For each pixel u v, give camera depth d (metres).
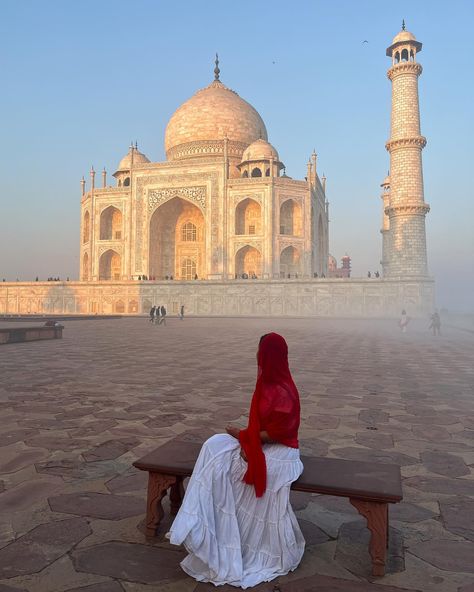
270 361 3.64
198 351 18.66
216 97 77.56
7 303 65.62
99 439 6.63
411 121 50.28
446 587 3.31
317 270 74.81
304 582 3.36
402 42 50.12
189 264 73.38
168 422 7.55
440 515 4.43
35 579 3.34
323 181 84.81
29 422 7.49
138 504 4.59
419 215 50.69
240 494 3.61
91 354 17.28
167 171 68.06
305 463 4.06
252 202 67.31
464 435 7.03
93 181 71.25
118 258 71.81
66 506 4.53
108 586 3.27
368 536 4.05
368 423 7.69
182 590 3.25
